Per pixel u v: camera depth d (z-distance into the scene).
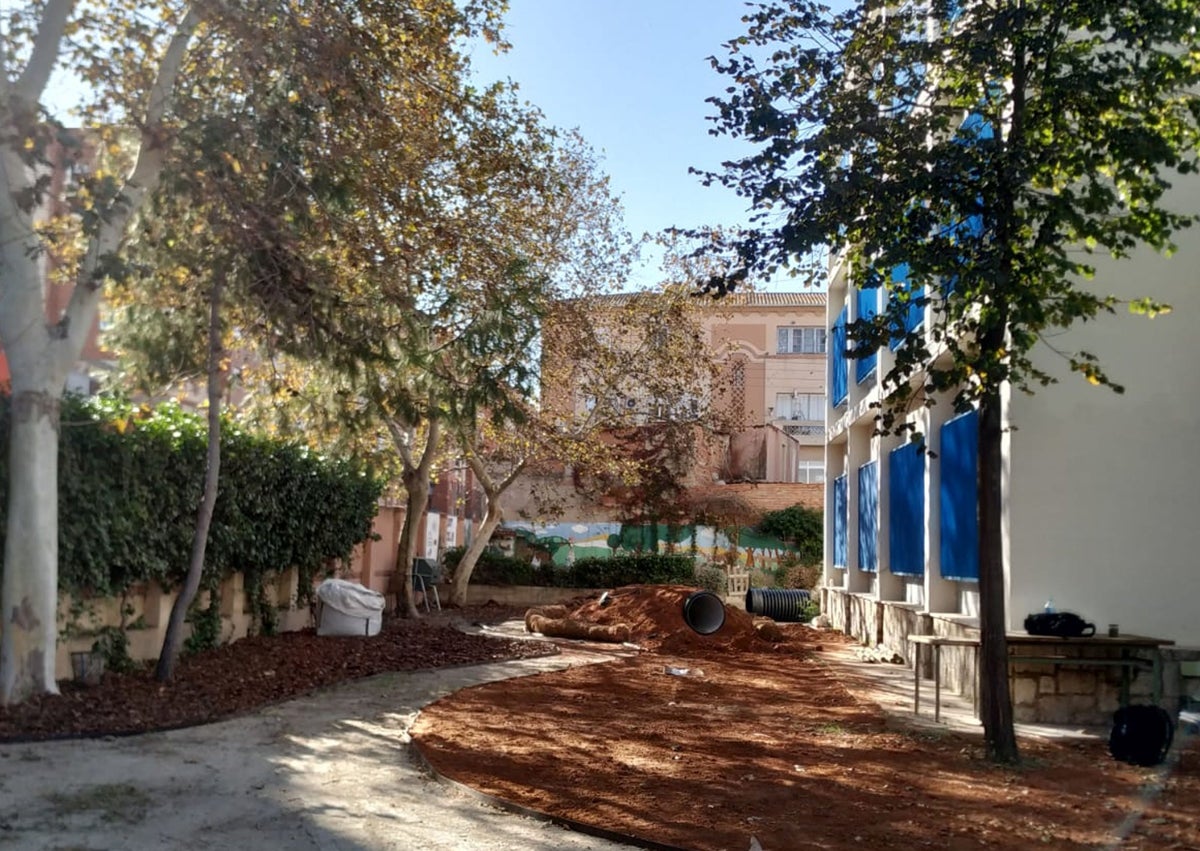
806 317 49.25
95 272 9.96
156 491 12.48
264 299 12.09
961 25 9.59
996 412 9.34
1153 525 12.05
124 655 12.20
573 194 24.66
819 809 7.33
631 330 26.55
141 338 12.84
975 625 12.59
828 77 9.50
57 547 10.53
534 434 25.50
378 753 9.08
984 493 9.32
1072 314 8.72
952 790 8.00
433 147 13.82
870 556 22.22
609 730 10.34
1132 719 9.19
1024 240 8.95
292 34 11.37
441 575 30.17
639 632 20.52
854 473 24.47
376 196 12.70
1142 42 8.78
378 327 13.17
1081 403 12.20
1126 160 8.96
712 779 8.18
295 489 16.58
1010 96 9.27
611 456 26.94
